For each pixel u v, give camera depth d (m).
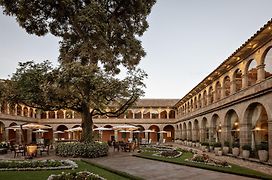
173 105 66.50
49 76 22.23
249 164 19.09
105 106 27.53
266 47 20.03
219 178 13.68
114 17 26.19
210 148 31.44
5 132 46.94
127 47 27.84
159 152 29.52
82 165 18.78
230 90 27.75
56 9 23.75
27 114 58.31
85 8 22.89
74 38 27.12
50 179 12.02
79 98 24.39
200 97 42.50
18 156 25.62
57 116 66.31
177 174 14.95
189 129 51.62
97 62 25.61
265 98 20.03
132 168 17.31
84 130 26.31
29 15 23.55
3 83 23.25
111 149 35.44
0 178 13.27
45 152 29.31
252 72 24.14
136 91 25.53
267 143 20.86
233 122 29.25
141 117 67.19
